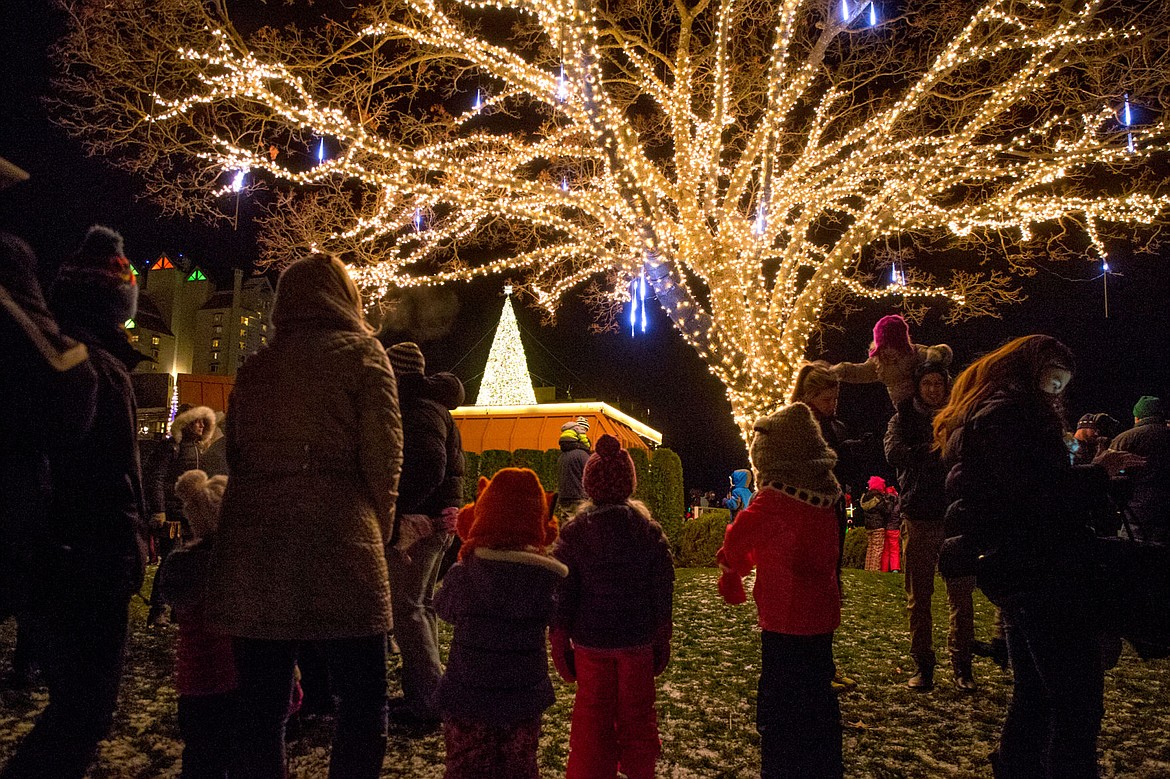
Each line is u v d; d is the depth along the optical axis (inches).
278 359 104.5
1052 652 106.1
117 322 101.0
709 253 365.4
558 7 323.9
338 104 352.5
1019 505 108.7
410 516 150.7
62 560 85.4
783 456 128.8
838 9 348.8
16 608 80.1
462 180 362.3
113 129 309.3
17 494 77.0
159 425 1408.7
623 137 351.3
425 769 136.8
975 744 154.3
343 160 327.0
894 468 199.6
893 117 348.5
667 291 366.3
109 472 93.5
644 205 361.7
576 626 125.5
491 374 773.3
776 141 383.6
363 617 97.8
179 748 145.0
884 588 366.3
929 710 175.5
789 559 124.3
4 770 85.2
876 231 348.8
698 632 254.1
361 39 343.6
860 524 633.0
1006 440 110.4
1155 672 220.4
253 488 99.4
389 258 377.1
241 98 333.4
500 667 110.4
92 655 89.3
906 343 197.0
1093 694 105.4
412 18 348.8
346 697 103.0
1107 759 148.8
